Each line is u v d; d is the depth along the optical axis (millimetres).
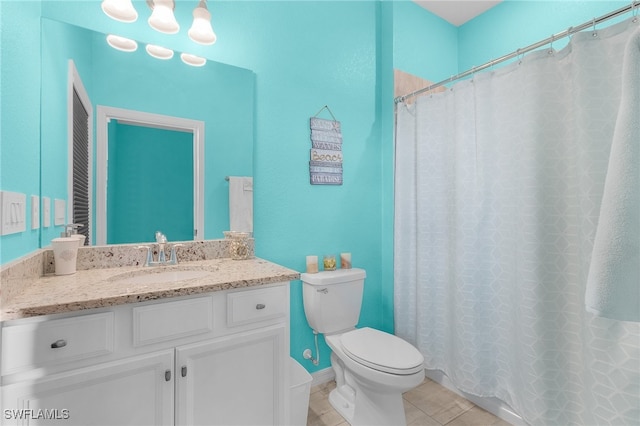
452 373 1798
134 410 918
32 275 1011
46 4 1202
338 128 2035
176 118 1490
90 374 852
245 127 1660
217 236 1590
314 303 1729
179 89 1494
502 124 1558
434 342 1940
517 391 1504
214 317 1061
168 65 1469
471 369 1658
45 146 1167
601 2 1836
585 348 1214
